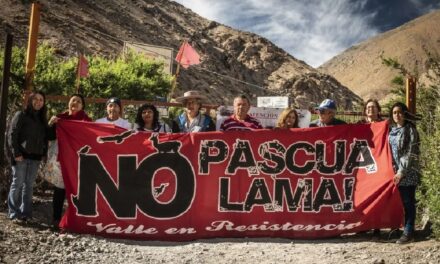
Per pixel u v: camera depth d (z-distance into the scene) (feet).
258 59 383.65
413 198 23.85
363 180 25.36
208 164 25.45
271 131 25.89
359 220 24.89
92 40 191.21
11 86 33.53
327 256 21.49
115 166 25.13
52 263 19.19
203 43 344.28
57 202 25.16
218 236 24.82
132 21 289.94
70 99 26.73
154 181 25.16
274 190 25.40
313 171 25.59
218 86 270.26
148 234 24.63
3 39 137.18
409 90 31.32
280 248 22.93
